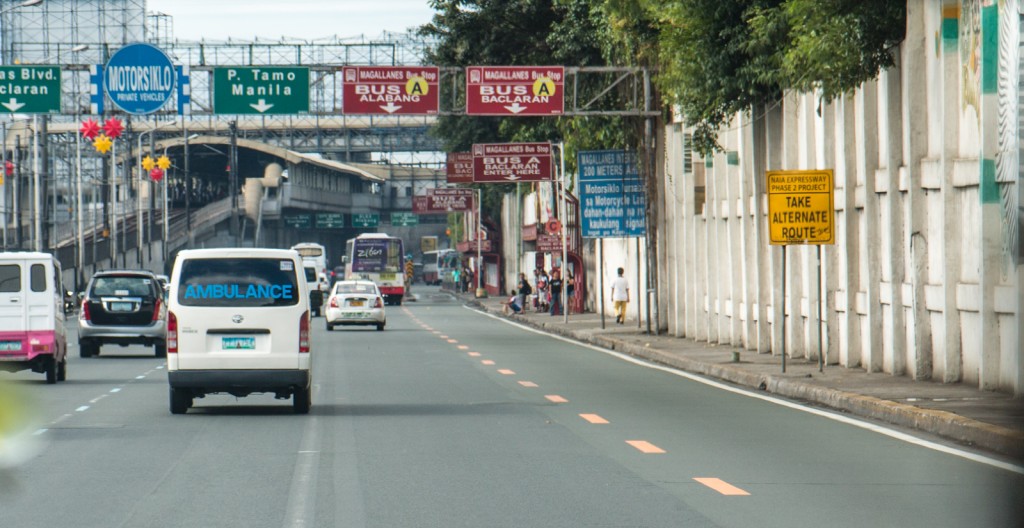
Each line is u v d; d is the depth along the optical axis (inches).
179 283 1091.3
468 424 1008.2
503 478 701.9
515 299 3993.6
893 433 933.2
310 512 586.9
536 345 2351.1
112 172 5403.5
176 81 2361.0
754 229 1957.4
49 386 1455.5
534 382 1476.4
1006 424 868.6
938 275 1327.5
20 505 610.5
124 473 729.0
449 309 4758.9
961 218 1275.8
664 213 2578.7
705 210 2239.2
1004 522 547.8
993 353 1176.2
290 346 1092.5
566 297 3122.5
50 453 826.8
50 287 1471.5
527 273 5442.9
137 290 2044.8
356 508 598.2
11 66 2386.8
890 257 1424.7
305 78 2335.1
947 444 863.1
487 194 5841.5
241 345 1089.4
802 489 655.1
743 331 2034.9
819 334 1461.6
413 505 606.9
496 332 2910.9
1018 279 529.7
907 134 1379.2
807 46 1314.0
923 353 1344.7
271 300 1095.6
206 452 831.1
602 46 2329.0
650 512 582.9
